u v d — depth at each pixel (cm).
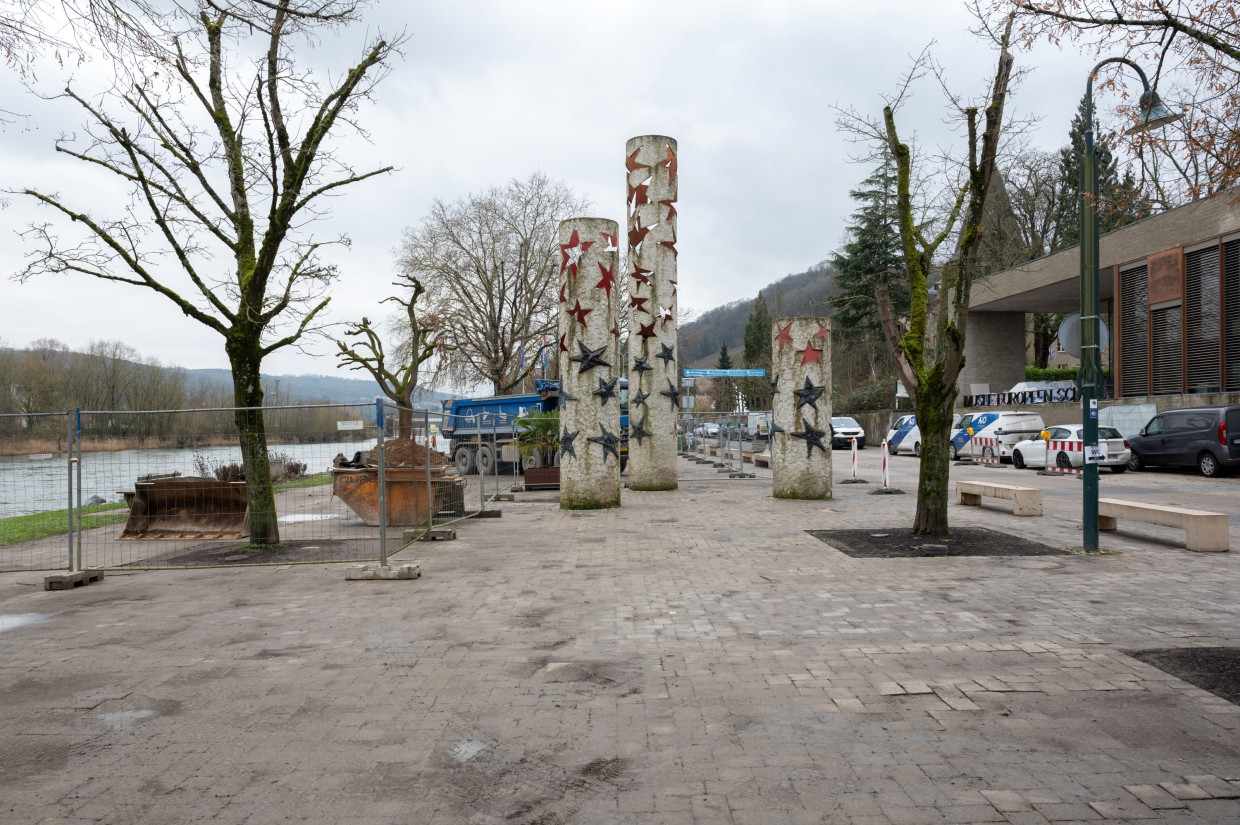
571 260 1617
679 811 370
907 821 356
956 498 1777
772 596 814
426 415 1294
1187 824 349
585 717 491
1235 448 2202
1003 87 1043
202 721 495
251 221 1194
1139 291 3084
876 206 5031
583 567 995
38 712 514
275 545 1184
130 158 1070
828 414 1741
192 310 1148
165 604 831
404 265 4206
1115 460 2467
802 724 473
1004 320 4416
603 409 1622
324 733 472
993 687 529
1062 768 407
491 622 729
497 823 362
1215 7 629
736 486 2175
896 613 735
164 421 1173
